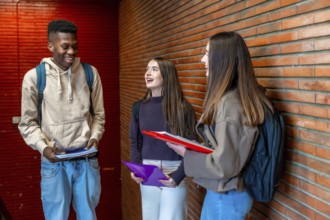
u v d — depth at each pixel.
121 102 6.83
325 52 1.54
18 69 6.37
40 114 2.18
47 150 2.10
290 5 1.78
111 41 6.82
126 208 6.61
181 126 2.32
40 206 6.67
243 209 1.64
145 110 2.46
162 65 2.37
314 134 1.64
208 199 1.71
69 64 2.14
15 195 6.54
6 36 6.27
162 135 1.71
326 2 1.51
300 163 1.75
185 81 3.55
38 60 6.45
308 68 1.66
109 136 6.98
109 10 6.75
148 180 2.15
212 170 1.50
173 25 3.85
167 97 2.36
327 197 1.56
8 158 6.45
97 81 2.35
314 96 1.62
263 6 2.04
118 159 7.05
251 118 1.50
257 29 2.12
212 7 2.81
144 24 5.05
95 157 2.32
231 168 1.48
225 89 1.57
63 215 2.25
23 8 6.31
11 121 6.41
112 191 7.08
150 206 2.40
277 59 1.92
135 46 5.60
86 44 6.69
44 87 2.13
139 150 2.59
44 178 2.21
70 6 6.54
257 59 2.13
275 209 2.00
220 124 1.49
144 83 5.09
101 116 2.41
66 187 2.23
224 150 1.46
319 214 1.62
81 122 2.23
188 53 3.42
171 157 2.32
